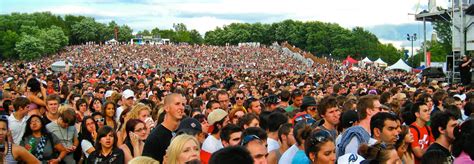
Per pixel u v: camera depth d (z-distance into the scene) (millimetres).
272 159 7523
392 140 7195
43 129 9766
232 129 7418
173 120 7305
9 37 147375
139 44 161125
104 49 148625
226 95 13352
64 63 65812
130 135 8266
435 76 37719
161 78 32031
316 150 6211
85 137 10180
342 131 8375
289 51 143750
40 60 137000
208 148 8281
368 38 164000
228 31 198875
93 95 16734
